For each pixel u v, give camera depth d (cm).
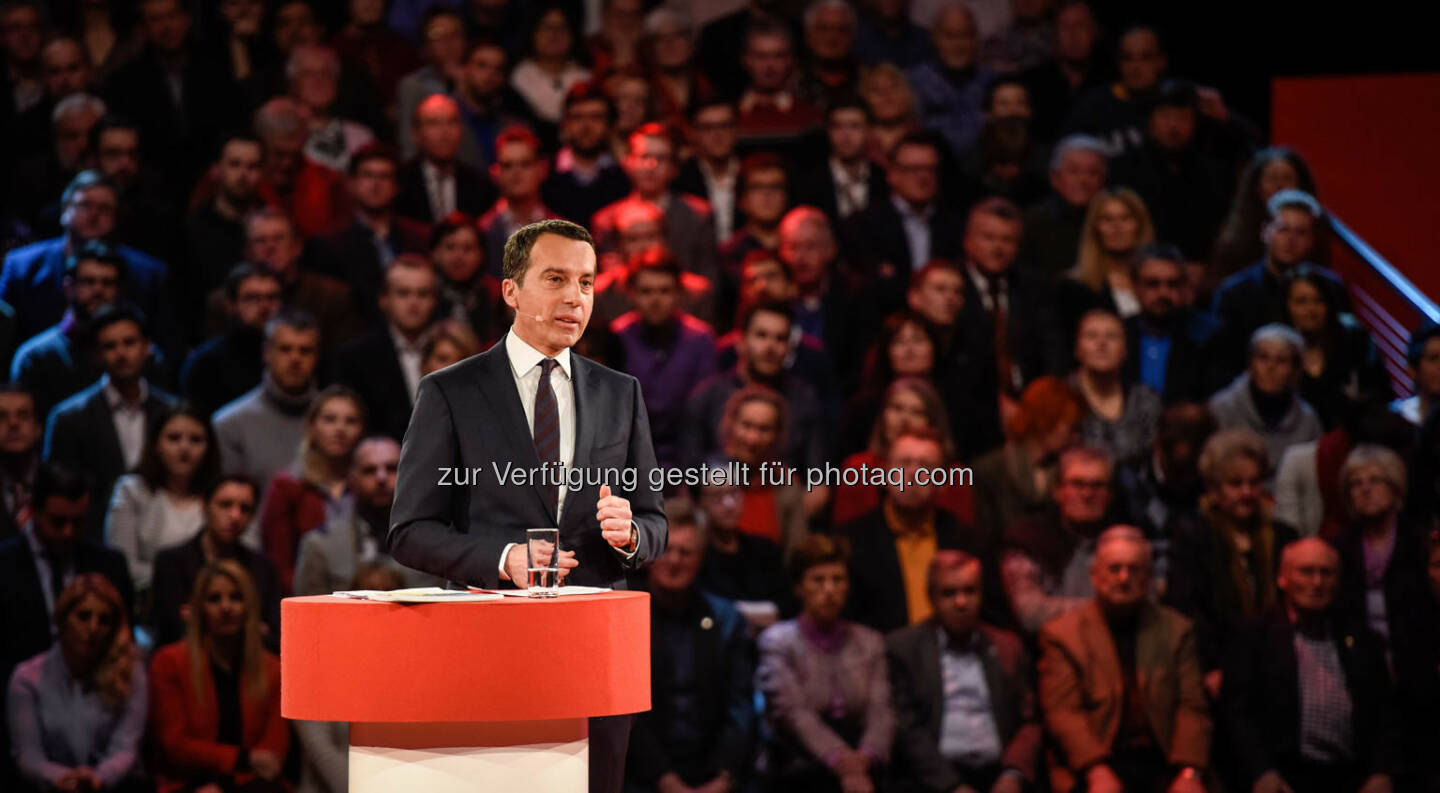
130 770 1920
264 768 1930
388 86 3036
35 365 2322
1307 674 2017
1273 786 1975
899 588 2092
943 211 2744
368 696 852
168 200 2747
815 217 2581
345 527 2069
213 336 2484
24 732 1916
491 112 2914
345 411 2147
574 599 872
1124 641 2017
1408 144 3077
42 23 2853
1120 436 2298
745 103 3033
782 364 2339
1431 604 2100
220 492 2017
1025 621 2072
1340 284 2508
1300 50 3130
